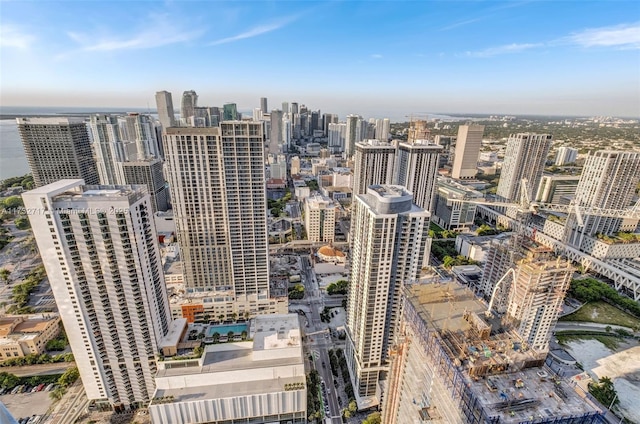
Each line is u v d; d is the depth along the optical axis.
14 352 191.38
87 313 145.88
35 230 130.12
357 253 168.50
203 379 156.25
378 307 160.00
